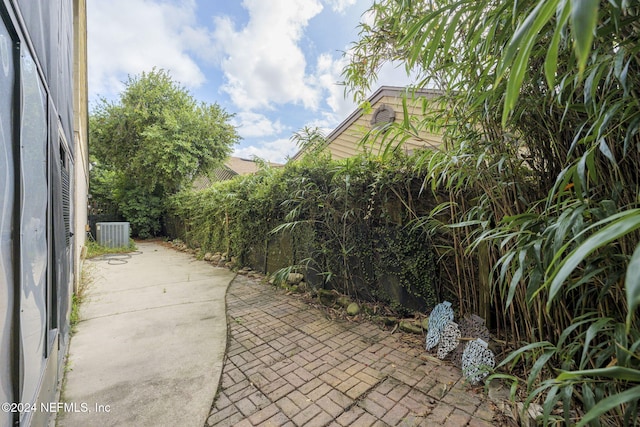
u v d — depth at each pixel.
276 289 3.93
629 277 0.39
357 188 2.91
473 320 2.04
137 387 1.78
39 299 1.23
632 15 0.73
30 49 1.12
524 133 1.38
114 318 2.93
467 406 1.56
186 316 2.98
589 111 0.90
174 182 9.93
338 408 1.58
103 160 10.48
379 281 2.90
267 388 1.77
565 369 0.98
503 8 0.84
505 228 1.20
